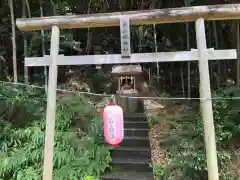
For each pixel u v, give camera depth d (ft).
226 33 22.40
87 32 27.25
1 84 17.30
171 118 16.14
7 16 22.21
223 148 13.19
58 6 23.53
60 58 9.75
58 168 12.42
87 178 11.71
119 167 12.98
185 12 8.99
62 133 14.07
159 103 19.53
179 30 23.43
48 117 9.73
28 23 9.92
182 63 23.34
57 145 13.39
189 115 16.01
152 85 23.09
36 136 13.43
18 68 23.39
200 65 8.91
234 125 13.83
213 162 8.71
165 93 21.21
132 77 18.40
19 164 12.31
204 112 8.87
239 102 14.66
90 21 9.57
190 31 23.04
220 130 13.26
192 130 13.96
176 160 12.32
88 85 22.17
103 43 28.50
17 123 15.34
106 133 9.13
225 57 8.83
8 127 14.38
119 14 9.37
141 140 14.34
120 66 18.61
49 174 9.61
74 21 9.68
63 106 16.05
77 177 11.90
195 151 12.18
